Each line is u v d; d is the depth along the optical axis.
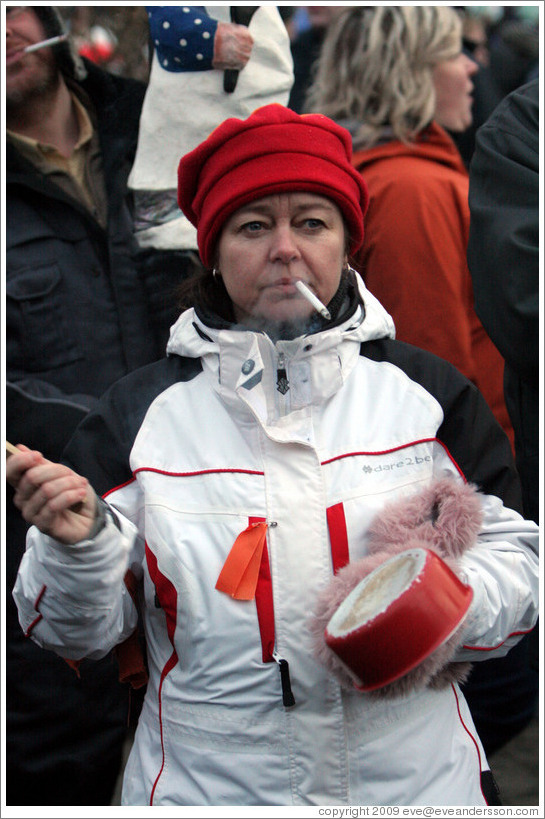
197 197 2.24
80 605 1.98
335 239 2.15
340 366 2.15
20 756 3.09
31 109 3.23
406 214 3.27
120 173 3.32
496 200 2.70
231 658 2.03
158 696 2.13
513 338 2.61
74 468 2.19
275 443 2.10
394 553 1.98
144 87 3.37
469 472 2.21
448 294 3.25
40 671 3.07
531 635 2.97
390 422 2.16
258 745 2.03
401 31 3.41
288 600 2.03
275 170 2.09
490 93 4.70
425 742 2.08
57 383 3.17
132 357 3.24
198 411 2.19
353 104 3.48
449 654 1.93
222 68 3.18
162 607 2.10
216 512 2.07
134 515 2.17
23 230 3.18
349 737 2.03
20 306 3.12
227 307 2.30
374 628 1.81
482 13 5.03
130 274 3.26
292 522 2.05
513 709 3.35
